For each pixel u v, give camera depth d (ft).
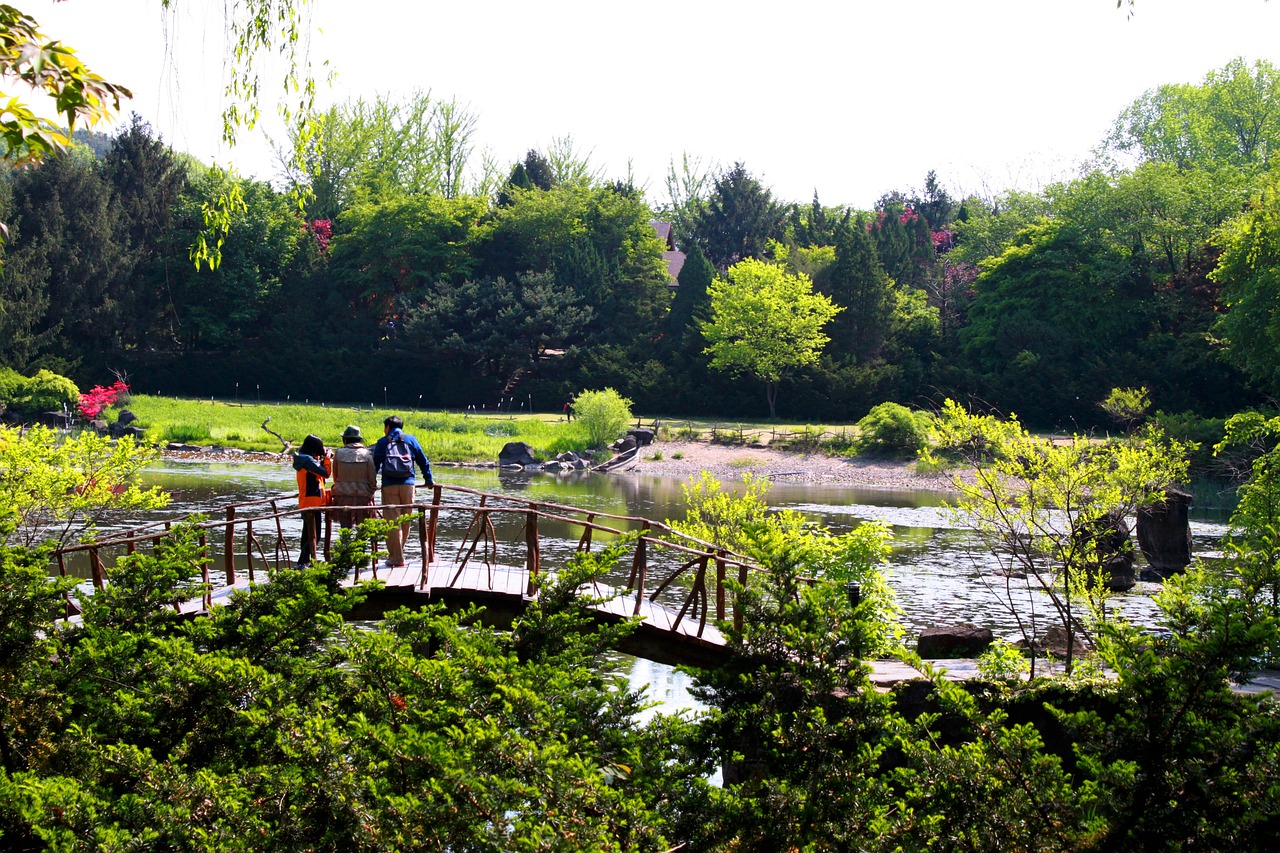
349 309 262.06
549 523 100.32
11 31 17.67
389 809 17.48
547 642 25.79
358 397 255.29
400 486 40.19
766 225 330.34
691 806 20.27
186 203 255.50
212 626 23.52
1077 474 43.32
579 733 21.58
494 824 17.20
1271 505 47.67
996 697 31.78
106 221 234.58
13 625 21.07
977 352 221.66
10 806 16.89
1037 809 19.83
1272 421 59.21
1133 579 71.87
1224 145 231.30
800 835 20.20
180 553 24.91
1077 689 31.50
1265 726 19.61
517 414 226.17
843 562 37.63
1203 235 206.80
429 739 18.58
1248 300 133.59
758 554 25.39
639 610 38.01
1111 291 209.26
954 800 20.22
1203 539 96.73
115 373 218.59
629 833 18.13
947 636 45.55
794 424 214.48
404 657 21.54
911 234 300.40
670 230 337.52
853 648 23.34
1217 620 20.43
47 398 188.24
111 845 16.19
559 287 254.06
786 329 217.15
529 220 270.26
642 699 24.86
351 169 296.30
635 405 233.96
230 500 107.04
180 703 20.68
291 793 17.97
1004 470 44.65
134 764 18.44
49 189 227.20
